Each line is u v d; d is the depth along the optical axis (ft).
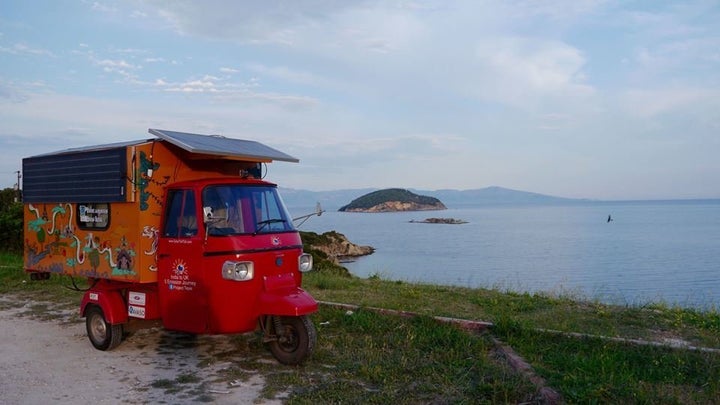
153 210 24.75
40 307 36.22
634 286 89.04
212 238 22.82
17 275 46.52
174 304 24.04
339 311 31.45
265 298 22.75
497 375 21.01
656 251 187.01
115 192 24.76
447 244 232.32
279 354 23.66
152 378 22.25
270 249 23.45
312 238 179.93
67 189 27.55
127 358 24.95
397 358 23.56
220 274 22.53
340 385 20.77
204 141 25.34
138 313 25.35
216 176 26.86
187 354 25.43
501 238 272.31
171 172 25.34
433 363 22.90
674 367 21.76
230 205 23.72
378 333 27.43
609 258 159.12
